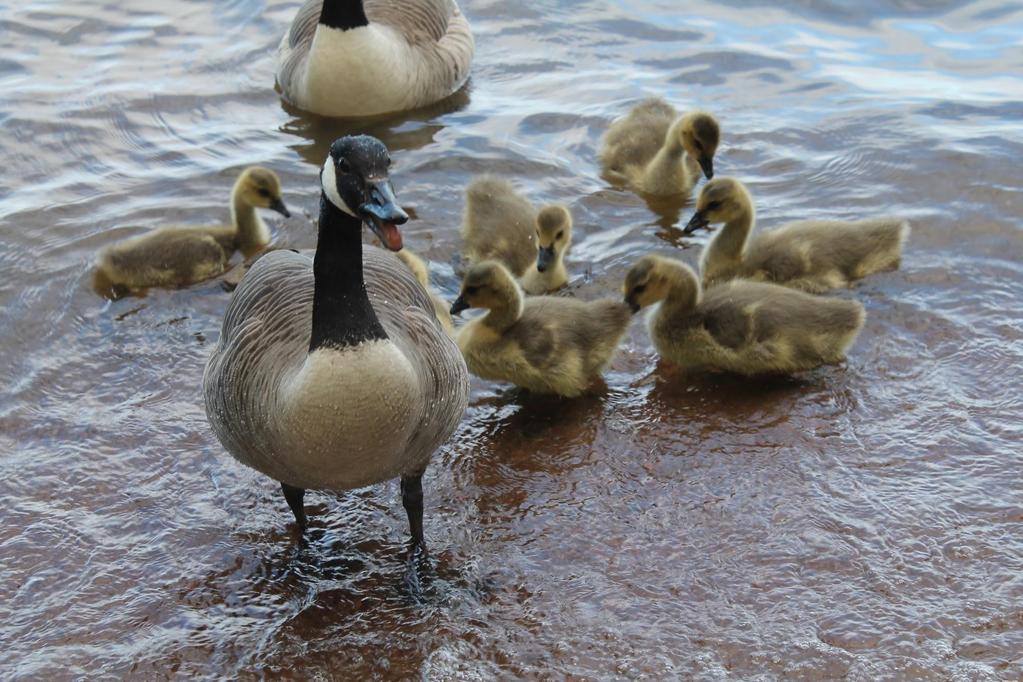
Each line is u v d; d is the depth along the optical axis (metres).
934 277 8.93
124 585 6.33
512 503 6.88
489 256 9.19
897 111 11.44
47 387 7.89
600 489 6.97
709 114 9.89
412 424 5.57
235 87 12.20
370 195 5.25
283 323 5.86
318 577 6.40
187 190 10.34
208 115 11.66
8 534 6.64
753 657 5.74
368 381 5.29
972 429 7.35
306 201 10.19
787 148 10.92
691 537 6.55
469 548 6.55
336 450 5.46
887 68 12.41
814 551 6.39
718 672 5.67
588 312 7.90
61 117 11.45
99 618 6.11
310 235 9.75
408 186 10.34
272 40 13.12
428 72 11.82
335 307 5.34
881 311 8.55
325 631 6.03
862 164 10.55
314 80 11.46
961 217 9.67
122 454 7.31
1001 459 7.07
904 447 7.21
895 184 10.23
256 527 6.77
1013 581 6.16
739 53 12.66
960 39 12.99
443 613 6.11
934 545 6.41
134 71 12.38
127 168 10.69
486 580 6.31
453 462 7.25
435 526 6.72
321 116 11.72
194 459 7.29
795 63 12.46
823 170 10.54
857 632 5.86
